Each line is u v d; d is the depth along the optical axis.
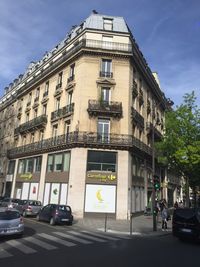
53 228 18.42
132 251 11.38
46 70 37.03
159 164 40.25
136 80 33.09
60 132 31.55
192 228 15.07
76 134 28.17
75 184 26.95
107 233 17.20
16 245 11.88
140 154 32.03
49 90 36.28
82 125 28.48
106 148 27.91
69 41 33.97
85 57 30.27
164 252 11.55
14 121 46.28
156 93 41.66
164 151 29.92
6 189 43.50
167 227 20.95
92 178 27.17
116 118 29.00
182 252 11.76
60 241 13.17
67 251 10.89
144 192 33.16
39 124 35.34
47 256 9.93
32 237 14.13
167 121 29.83
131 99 30.66
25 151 38.44
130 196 27.95
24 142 41.62
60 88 33.53
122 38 31.02
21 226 14.07
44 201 31.34
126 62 30.66
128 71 30.45
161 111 46.03
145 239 15.27
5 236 14.28
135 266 8.90
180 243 14.38
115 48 30.52
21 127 41.62
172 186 50.22
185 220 15.48
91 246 12.15
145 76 35.81
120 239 14.67
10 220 13.85
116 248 11.88
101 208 26.70
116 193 27.09
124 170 27.66
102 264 8.99
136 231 18.33
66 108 30.92
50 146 31.97
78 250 11.16
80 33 31.91
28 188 35.84
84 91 29.38
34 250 10.91
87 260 9.48
